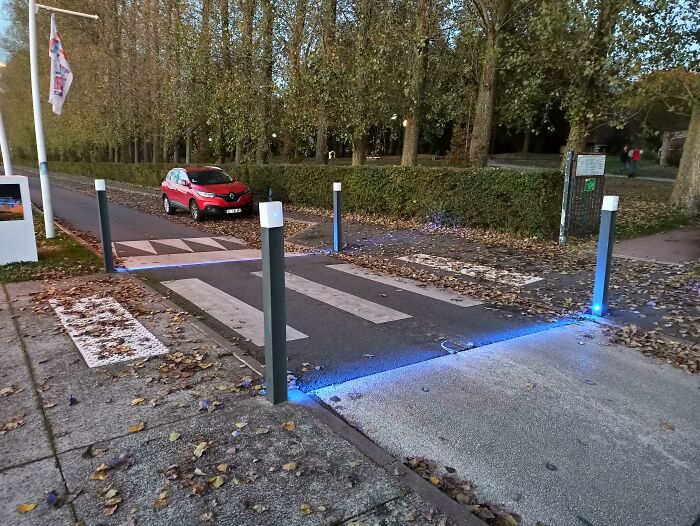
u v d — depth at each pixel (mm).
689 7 9930
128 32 28875
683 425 3461
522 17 13617
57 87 10148
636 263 8289
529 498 2715
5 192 7984
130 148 43750
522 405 3734
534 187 10312
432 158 35438
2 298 6332
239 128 20516
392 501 2568
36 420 3357
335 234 10016
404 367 4434
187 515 2455
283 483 2705
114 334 5062
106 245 7789
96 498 2568
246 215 15555
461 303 6461
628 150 27203
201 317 5801
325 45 16672
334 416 3455
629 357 4648
